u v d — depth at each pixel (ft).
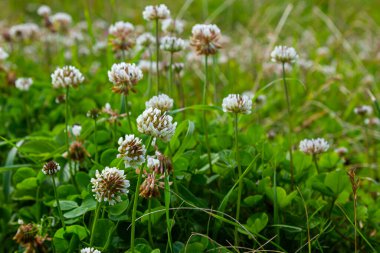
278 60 2.33
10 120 2.76
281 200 2.12
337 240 2.21
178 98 3.04
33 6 5.58
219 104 2.87
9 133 2.68
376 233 2.21
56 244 1.99
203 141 2.40
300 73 3.71
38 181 2.20
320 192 2.18
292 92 3.47
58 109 2.76
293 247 2.15
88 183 2.16
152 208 2.08
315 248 2.16
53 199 2.19
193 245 1.97
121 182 1.88
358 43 4.91
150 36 2.75
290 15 5.49
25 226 1.93
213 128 2.53
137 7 5.24
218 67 3.82
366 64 4.39
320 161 2.45
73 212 2.01
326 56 4.33
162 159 1.94
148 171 2.05
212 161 2.24
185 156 2.20
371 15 5.83
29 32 3.39
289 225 2.14
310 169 2.33
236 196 2.17
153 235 2.08
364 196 2.33
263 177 2.20
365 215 2.17
